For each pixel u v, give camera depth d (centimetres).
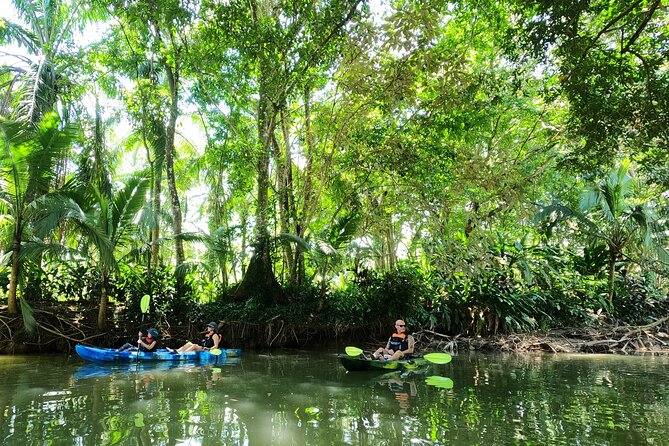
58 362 914
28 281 1085
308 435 435
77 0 1420
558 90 831
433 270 1483
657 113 711
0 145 897
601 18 1001
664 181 1058
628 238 1536
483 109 1232
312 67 1096
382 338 1441
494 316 1405
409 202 1177
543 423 484
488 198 1124
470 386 704
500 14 1140
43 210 955
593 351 1254
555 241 1984
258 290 1290
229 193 1684
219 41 1080
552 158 1423
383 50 966
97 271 1143
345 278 1602
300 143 1488
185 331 1194
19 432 435
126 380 721
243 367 891
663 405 570
